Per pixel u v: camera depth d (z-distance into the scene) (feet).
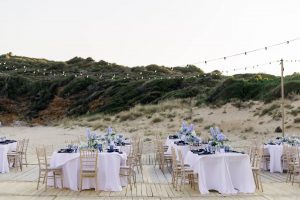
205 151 31.78
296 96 86.99
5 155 40.86
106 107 125.18
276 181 35.35
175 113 97.40
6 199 27.89
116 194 29.84
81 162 30.50
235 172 30.53
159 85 132.05
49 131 94.84
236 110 90.79
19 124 122.21
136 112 104.37
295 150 34.71
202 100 104.47
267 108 85.71
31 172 40.78
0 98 145.38
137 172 41.42
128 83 141.79
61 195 29.35
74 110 132.87
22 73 176.04
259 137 73.20
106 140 39.37
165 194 29.78
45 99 144.46
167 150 46.65
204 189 29.96
